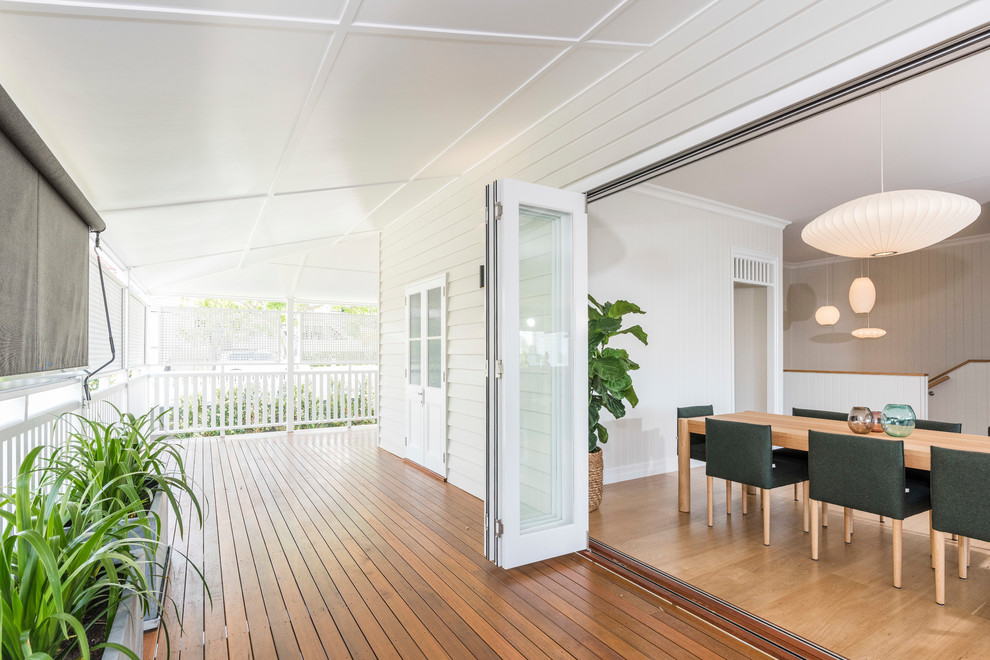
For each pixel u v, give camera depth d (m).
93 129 2.18
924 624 2.33
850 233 3.31
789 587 2.70
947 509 2.46
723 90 2.30
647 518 3.82
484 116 3.24
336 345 8.78
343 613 2.46
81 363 2.60
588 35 2.41
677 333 5.31
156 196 3.15
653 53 2.64
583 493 3.18
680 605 2.53
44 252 2.03
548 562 3.04
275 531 3.56
